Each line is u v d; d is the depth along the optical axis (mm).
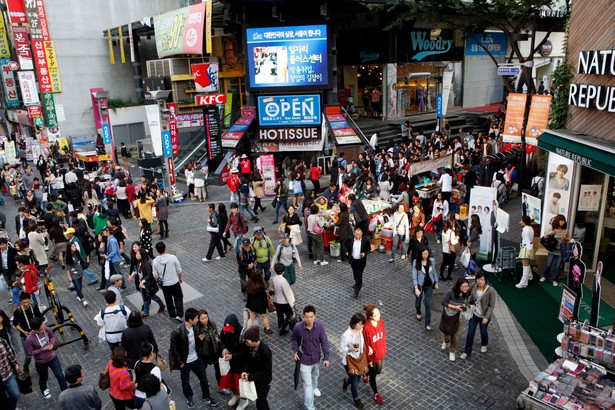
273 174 21422
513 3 18078
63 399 6215
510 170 19188
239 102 31062
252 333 6672
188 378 7523
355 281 11508
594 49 10750
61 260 13062
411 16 21438
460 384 8070
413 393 7867
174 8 37812
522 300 10938
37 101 33219
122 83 36406
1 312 8508
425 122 29359
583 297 10727
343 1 22844
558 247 11344
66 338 10141
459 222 12648
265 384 6863
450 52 32500
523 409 7281
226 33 29859
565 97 12031
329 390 8047
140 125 35719
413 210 14266
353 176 18406
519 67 18188
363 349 7328
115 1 35188
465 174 17531
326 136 24719
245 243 11117
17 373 7758
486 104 37594
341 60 31812
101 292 12438
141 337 7426
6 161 29406
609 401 6777
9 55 38938
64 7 33281
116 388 6688
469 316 8680
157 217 16219
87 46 34594
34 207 17172
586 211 12094
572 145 10703
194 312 7270
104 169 24188
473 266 11484
